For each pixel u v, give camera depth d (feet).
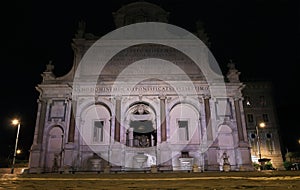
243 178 55.01
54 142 136.36
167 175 70.90
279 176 57.11
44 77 145.28
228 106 140.87
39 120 136.77
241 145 131.95
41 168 128.06
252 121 195.21
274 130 192.13
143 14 160.04
